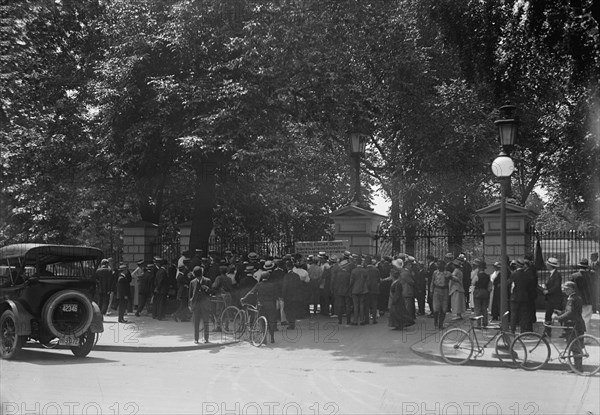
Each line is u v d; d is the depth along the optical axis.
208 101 23.19
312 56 23.89
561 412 10.00
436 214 37.97
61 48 32.25
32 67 30.09
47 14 30.52
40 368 13.97
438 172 35.91
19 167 30.42
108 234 37.31
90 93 29.08
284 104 25.02
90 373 13.27
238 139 23.59
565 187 32.03
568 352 13.77
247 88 22.73
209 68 23.67
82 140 31.06
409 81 34.47
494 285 21.61
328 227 45.09
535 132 39.19
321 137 30.25
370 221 25.86
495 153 35.34
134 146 24.44
